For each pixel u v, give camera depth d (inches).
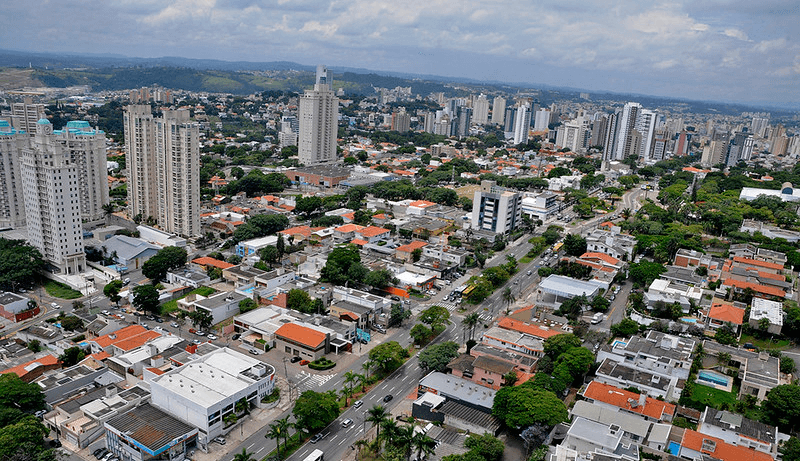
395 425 7406.5
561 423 7854.3
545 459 6875.0
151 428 7465.6
